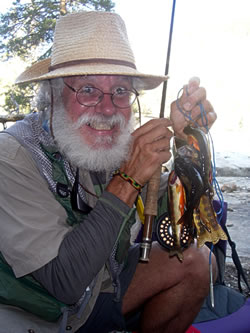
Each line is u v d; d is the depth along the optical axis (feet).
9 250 4.43
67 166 4.98
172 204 5.21
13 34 40.98
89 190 5.09
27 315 4.60
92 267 4.57
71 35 5.16
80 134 4.97
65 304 4.73
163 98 5.40
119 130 5.10
